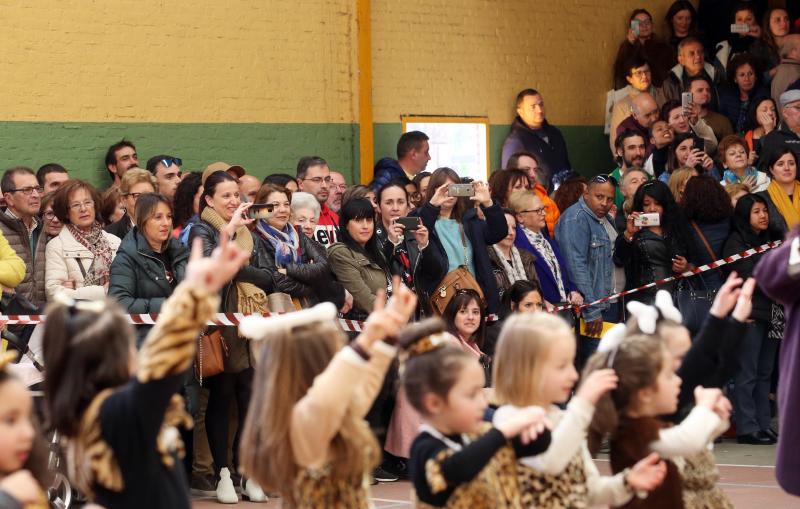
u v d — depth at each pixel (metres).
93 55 12.71
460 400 4.49
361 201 9.92
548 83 16.34
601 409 5.05
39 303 9.53
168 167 11.98
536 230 11.45
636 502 4.96
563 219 11.77
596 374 4.71
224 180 9.39
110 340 4.07
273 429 4.29
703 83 15.70
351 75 14.55
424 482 4.43
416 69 15.22
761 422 11.45
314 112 14.25
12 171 9.74
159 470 4.04
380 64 14.93
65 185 9.46
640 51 16.27
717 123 15.56
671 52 16.27
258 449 4.35
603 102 16.78
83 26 12.65
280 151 13.99
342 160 14.46
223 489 8.95
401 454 9.50
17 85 12.27
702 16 16.95
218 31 13.55
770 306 11.32
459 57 15.58
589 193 11.90
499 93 15.91
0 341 8.59
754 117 15.00
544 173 15.71
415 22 15.24
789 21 16.45
